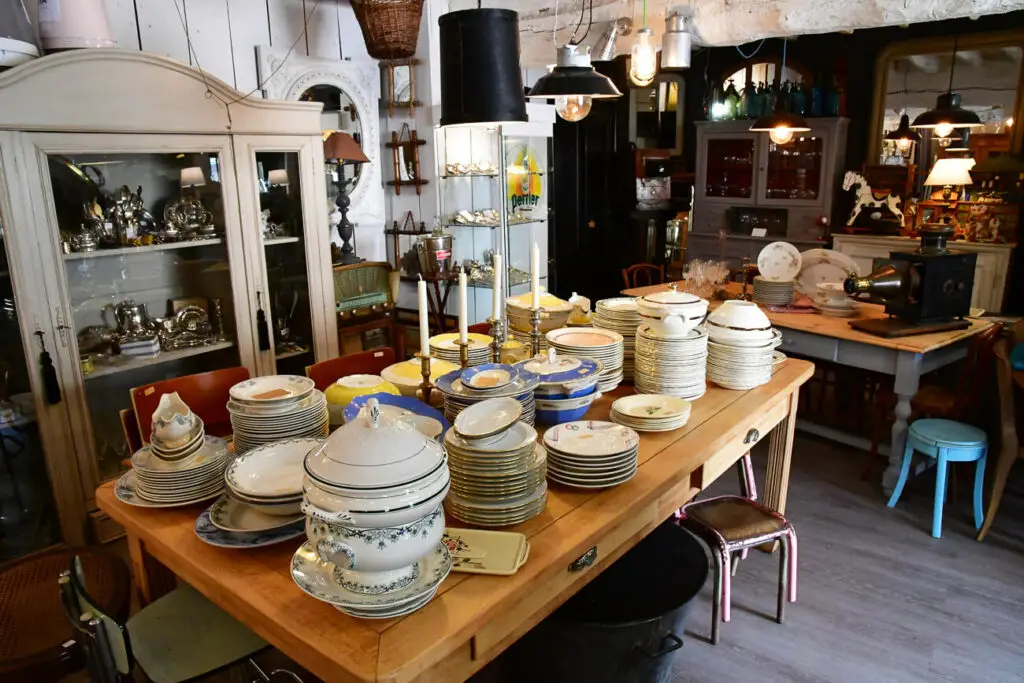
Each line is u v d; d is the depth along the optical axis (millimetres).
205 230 3066
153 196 2885
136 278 2896
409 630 1156
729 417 2092
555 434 1757
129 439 2180
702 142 6625
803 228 6199
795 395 2662
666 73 7109
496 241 4637
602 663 1718
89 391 2742
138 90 2666
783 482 2785
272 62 3750
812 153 6098
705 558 1945
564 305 2553
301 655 1179
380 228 4555
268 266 3277
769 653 2256
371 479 1084
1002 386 2775
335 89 4121
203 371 3143
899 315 3371
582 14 4125
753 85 6590
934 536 2932
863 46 5961
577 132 6738
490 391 1743
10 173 2387
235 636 1590
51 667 1541
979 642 2303
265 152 3180
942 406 3227
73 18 2607
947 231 3277
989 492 3283
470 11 1872
